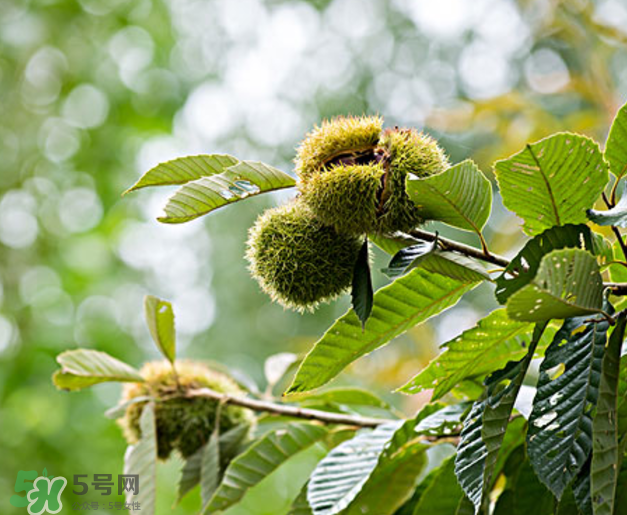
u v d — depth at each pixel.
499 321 1.09
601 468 0.99
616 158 1.07
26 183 3.35
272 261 1.09
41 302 3.04
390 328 1.09
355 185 1.06
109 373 1.26
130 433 1.27
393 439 1.15
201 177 1.09
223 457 1.25
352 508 1.21
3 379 2.67
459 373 1.12
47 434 2.54
